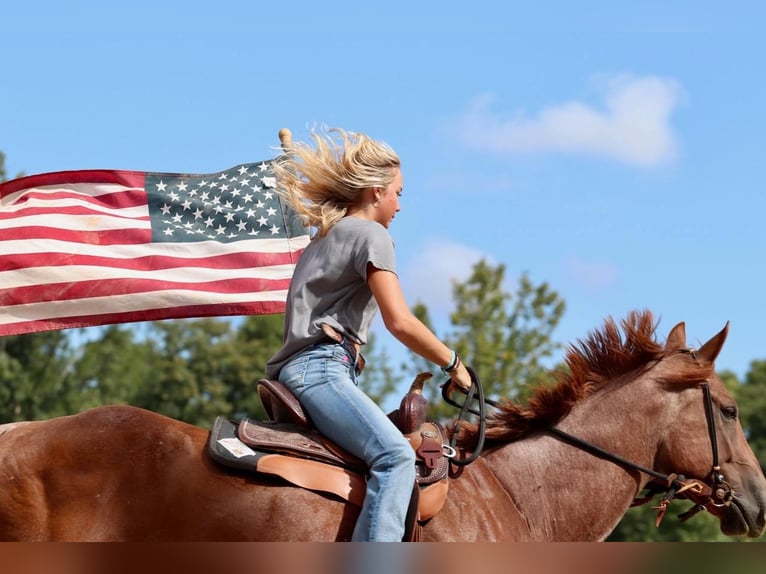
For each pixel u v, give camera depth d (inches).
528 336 1090.7
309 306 196.2
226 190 311.6
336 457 190.5
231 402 1893.5
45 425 191.2
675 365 228.5
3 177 1568.7
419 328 192.1
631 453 222.8
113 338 1861.5
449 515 197.6
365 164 203.2
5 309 287.4
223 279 300.5
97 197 305.7
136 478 184.5
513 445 219.5
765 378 2000.5
